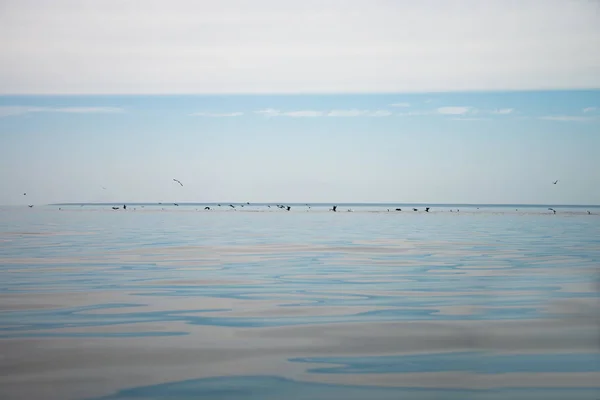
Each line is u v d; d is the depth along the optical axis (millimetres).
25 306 12250
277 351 8820
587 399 6840
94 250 25125
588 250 25578
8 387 7250
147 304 12508
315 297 13414
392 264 19891
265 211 125125
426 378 7582
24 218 69438
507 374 7734
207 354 8656
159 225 51250
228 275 17125
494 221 63812
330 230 43094
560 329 10180
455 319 11016
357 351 8820
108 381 7480
